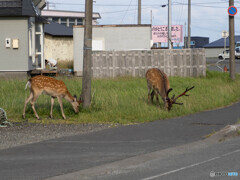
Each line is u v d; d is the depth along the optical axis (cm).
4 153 1000
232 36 2775
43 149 1041
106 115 1517
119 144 1095
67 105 1673
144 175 827
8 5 2630
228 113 1655
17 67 2656
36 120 1472
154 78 1689
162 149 1041
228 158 958
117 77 2712
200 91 2189
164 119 1518
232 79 2781
